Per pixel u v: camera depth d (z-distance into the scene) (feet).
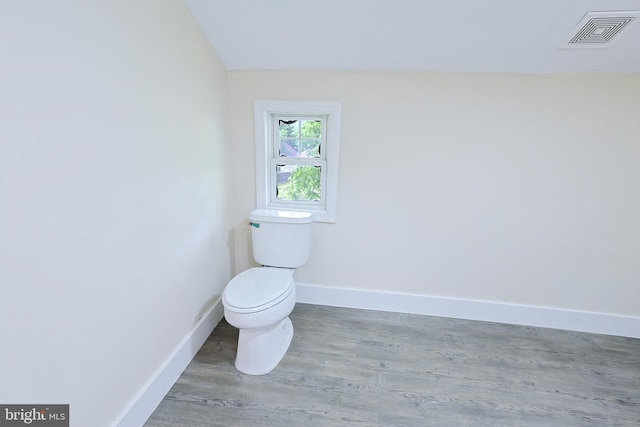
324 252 7.37
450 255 6.97
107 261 3.59
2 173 2.45
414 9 4.78
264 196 7.20
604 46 5.11
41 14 2.65
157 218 4.48
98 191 3.39
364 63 6.04
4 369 2.60
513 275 6.89
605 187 6.14
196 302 5.80
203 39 5.54
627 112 5.77
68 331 3.14
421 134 6.39
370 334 6.56
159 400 4.70
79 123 3.10
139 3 3.86
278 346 5.70
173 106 4.72
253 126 6.79
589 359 5.96
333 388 5.09
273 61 6.20
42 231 2.80
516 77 5.90
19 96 2.53
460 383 5.29
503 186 6.43
